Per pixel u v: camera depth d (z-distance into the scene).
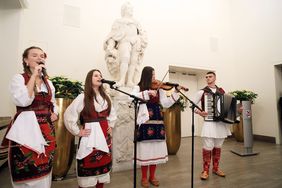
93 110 1.92
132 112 3.43
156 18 5.90
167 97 2.62
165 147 2.65
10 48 4.04
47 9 4.64
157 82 2.59
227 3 7.25
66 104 2.99
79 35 4.91
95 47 5.05
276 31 5.98
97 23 5.11
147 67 2.62
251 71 6.64
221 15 7.13
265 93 6.21
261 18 6.39
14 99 1.39
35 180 1.43
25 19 4.43
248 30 6.76
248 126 4.41
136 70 3.71
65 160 2.93
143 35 3.77
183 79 7.06
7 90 3.96
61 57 4.70
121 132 3.33
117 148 3.28
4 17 4.05
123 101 3.37
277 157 4.17
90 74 2.00
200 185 2.69
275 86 5.97
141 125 2.52
